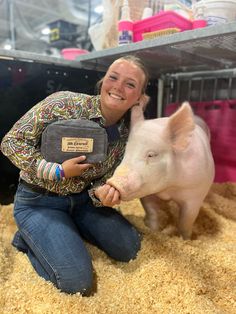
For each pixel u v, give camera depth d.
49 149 1.17
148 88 2.30
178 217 1.57
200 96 2.33
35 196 1.30
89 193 1.35
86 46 2.62
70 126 1.17
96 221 1.37
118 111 1.26
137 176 1.20
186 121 1.24
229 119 2.06
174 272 1.19
